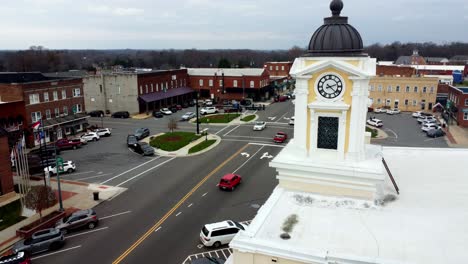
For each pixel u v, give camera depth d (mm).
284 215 15523
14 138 38312
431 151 22844
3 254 27766
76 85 68812
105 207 35844
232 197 37938
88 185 41688
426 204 15867
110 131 70688
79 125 68562
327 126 17625
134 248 28078
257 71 109938
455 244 12820
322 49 17219
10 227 31828
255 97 108875
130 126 75312
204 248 28062
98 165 49125
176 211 34688
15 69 181750
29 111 58219
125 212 34625
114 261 26344
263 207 16125
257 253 13125
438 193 16828
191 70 113562
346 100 16906
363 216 15133
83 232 30781
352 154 17141
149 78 91500
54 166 45719
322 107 17203
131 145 58250
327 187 17109
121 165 49125
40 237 27781
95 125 74812
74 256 27109
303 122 17672
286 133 67688
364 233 13836
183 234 30234
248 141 61938
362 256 12109
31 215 34031
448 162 20781
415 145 59906
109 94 88562
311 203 16453
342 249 12867
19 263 25328
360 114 16875
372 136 66188
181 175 44969
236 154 54125
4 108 54312
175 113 90375
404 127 74750
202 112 88688
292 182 17750
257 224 14602
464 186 17516
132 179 43625
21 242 28266
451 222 14266
